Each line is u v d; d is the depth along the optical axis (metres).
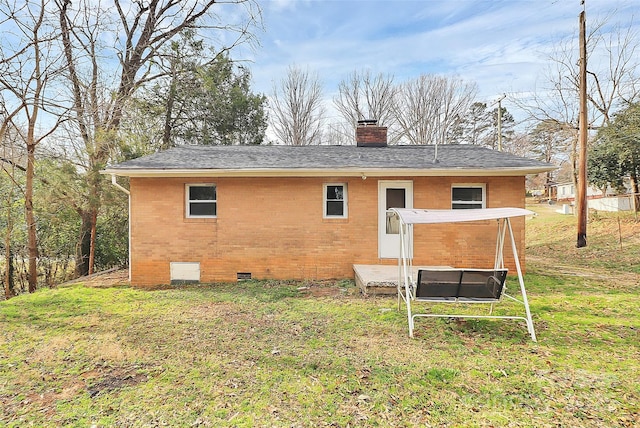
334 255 8.91
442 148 11.23
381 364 4.06
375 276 7.64
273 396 3.41
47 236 13.22
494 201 8.72
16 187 12.15
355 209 8.89
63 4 11.73
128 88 14.86
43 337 5.14
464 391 3.45
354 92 32.09
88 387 3.66
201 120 19.95
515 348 4.50
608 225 15.37
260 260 8.94
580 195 13.19
